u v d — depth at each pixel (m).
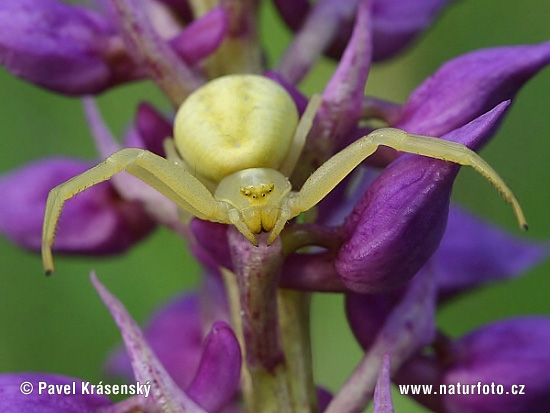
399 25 0.08
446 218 0.07
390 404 0.06
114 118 0.10
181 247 0.10
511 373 0.08
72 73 0.08
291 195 0.07
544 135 0.10
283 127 0.07
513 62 0.07
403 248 0.06
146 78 0.08
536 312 0.10
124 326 0.07
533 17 0.10
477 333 0.08
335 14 0.08
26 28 0.07
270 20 0.10
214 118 0.07
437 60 0.10
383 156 0.07
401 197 0.06
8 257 0.10
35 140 0.10
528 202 0.10
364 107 0.07
